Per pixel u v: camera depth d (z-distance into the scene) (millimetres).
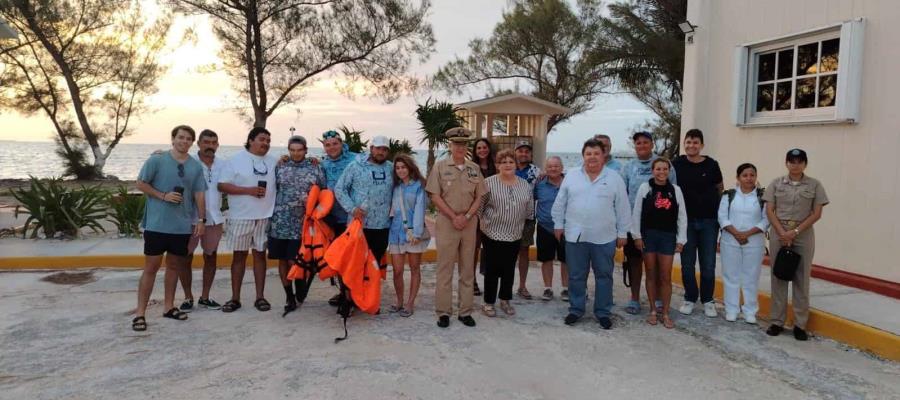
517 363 4336
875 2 6109
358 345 4637
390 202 5426
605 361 4414
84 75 20594
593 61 15617
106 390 3752
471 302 5230
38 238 8625
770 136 7324
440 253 5121
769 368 4332
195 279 6848
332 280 6574
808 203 4855
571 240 5230
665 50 13953
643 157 5676
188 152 5070
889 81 6016
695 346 4777
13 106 20094
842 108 6316
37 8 18422
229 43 16594
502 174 5324
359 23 16281
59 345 4543
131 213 9047
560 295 6363
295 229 5410
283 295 6156
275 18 16094
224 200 9352
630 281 5715
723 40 8016
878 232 6145
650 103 16375
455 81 19469
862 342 4754
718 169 5473
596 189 5133
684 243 5184
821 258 6758
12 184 20234
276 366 4176
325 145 5703
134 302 5777
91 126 21500
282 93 17156
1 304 5664
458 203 5074
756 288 5332
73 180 21031
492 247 5418
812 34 6785
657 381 4062
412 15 16422
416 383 3932
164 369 4102
